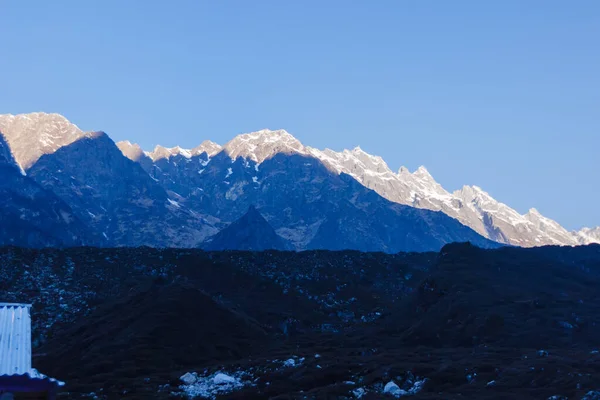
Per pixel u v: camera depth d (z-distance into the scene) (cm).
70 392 12531
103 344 16388
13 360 4816
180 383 13450
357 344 18188
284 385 12719
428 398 11112
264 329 19700
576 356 13938
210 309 18525
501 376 12456
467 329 17950
